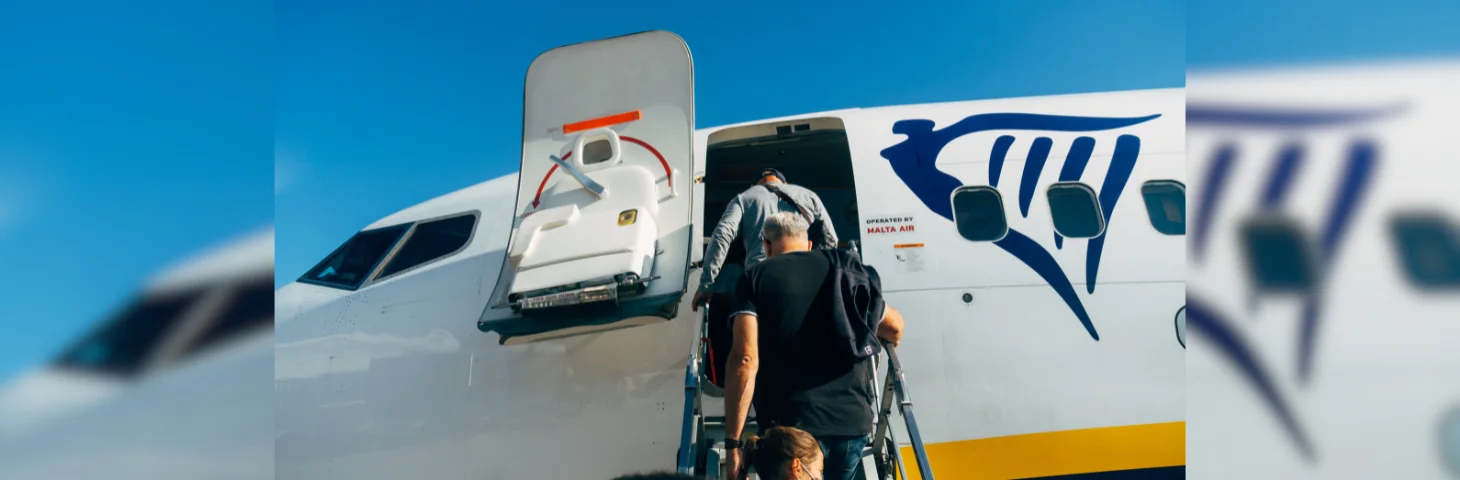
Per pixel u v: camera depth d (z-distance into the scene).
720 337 5.10
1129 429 5.25
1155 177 5.69
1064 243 5.51
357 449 5.53
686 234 5.00
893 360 4.53
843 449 4.07
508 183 6.26
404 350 5.63
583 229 5.11
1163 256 5.48
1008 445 5.24
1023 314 5.37
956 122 6.10
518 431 5.38
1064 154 5.82
